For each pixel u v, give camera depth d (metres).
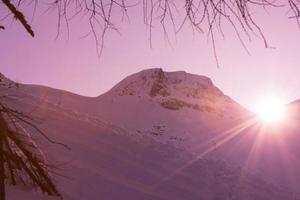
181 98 172.00
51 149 18.22
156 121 140.62
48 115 24.72
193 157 29.23
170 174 24.72
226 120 137.50
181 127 130.38
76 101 159.25
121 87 178.00
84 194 16.61
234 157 72.00
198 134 122.81
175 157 27.66
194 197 23.14
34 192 10.88
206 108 152.50
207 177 26.81
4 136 2.64
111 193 18.72
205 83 191.50
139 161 24.72
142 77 183.88
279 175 57.78
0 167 2.58
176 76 194.25
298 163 66.62
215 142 77.50
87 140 24.28
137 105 158.62
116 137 27.05
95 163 21.19
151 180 22.88
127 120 149.50
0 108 2.77
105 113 153.38
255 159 68.44
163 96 172.75
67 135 23.34
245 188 27.33
